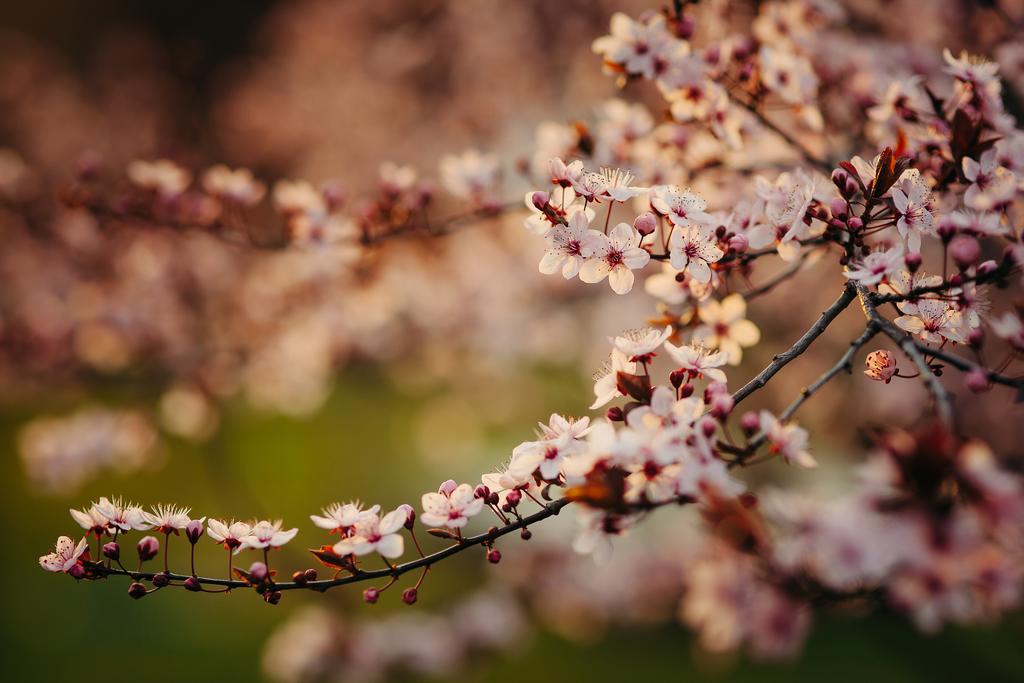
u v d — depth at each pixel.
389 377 8.27
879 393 5.14
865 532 1.42
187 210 3.58
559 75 6.57
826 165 2.77
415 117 7.66
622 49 2.59
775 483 5.06
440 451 8.70
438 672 5.20
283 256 4.92
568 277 1.94
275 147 8.59
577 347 7.14
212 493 9.20
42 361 5.59
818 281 5.23
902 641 4.12
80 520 1.88
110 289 5.51
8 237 5.59
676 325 2.33
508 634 5.39
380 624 5.39
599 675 6.64
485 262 5.64
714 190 2.90
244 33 10.36
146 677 6.65
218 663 6.81
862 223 1.92
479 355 6.72
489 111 6.83
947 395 1.47
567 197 1.94
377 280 4.49
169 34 10.33
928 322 1.92
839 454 5.28
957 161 2.14
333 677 4.94
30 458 5.64
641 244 1.93
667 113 2.70
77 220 4.68
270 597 1.81
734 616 3.56
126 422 5.64
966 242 1.88
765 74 2.65
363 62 8.19
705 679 6.47
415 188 3.52
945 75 3.32
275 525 1.90
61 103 9.00
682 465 1.60
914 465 1.30
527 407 8.05
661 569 5.89
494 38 6.75
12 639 7.14
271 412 10.62
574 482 1.69
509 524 1.79
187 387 5.40
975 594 1.98
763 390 5.42
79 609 7.56
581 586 5.89
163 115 8.28
